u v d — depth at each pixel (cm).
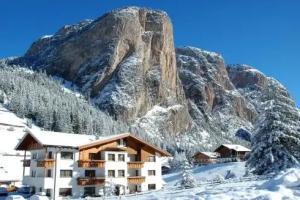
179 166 11269
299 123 4384
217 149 13075
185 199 1986
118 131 17050
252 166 4409
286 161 4159
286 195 1634
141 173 7075
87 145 6462
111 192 6297
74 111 16175
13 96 16825
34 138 6412
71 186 6262
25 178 6656
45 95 18338
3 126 14200
